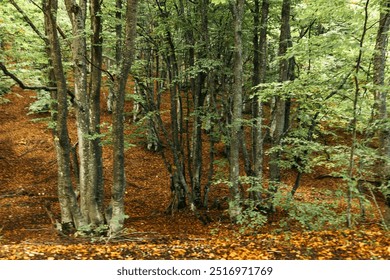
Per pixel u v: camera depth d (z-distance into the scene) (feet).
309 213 28.89
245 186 47.19
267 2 35.96
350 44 25.12
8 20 32.55
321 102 29.84
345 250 21.59
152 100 39.14
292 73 37.70
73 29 29.53
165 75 47.26
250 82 42.47
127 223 37.63
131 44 25.54
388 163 25.76
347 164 27.84
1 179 50.44
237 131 32.07
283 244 23.45
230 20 37.91
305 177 57.21
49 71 34.58
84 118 30.35
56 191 49.08
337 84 30.35
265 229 32.14
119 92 26.43
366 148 27.02
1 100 71.41
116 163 27.68
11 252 21.90
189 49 39.01
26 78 39.09
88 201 30.50
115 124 27.07
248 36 38.17
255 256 21.07
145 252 22.36
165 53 39.06
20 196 45.65
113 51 39.17
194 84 39.75
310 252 21.58
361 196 25.77
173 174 43.34
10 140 62.08
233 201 31.99
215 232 32.24
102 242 26.81
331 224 26.76
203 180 54.08
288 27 35.27
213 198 47.52
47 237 29.55
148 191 51.62
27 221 36.96
